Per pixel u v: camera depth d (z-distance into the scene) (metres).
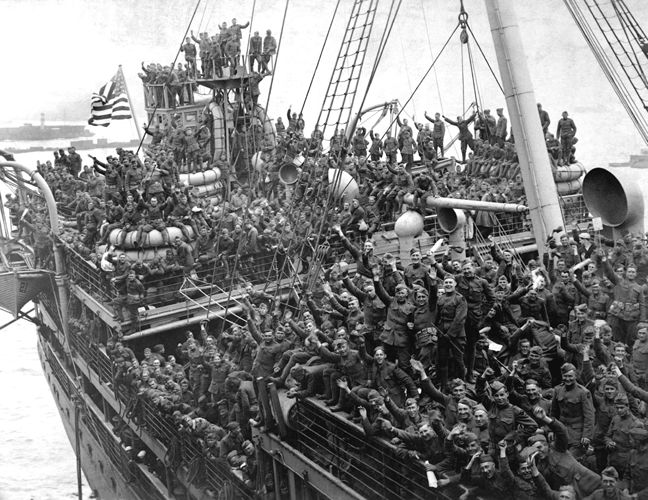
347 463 20.92
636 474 17.09
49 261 43.50
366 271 25.05
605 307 23.67
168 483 29.97
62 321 41.28
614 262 26.84
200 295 35.06
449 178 40.59
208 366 28.33
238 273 35.41
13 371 60.41
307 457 22.45
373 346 21.89
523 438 17.06
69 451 48.00
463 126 44.41
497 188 39.44
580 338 21.70
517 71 28.95
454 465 17.17
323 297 28.28
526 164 29.42
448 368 20.45
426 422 17.62
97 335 36.81
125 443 34.38
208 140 45.59
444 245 33.69
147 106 48.34
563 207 39.69
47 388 57.25
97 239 37.28
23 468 45.91
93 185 44.97
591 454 18.11
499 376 19.55
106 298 35.22
